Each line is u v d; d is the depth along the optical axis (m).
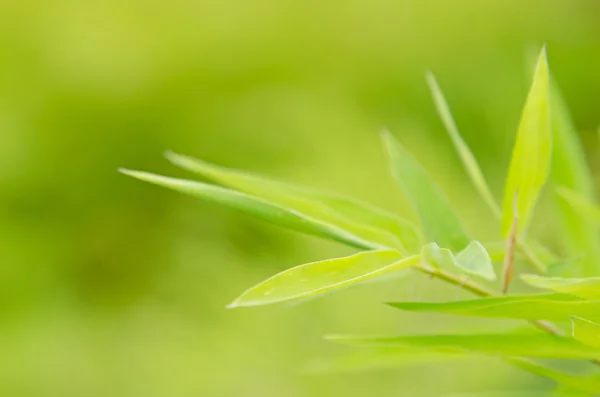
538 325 0.92
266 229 2.64
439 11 3.92
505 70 3.64
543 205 1.69
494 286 1.75
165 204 3.37
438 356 0.99
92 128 3.51
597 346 0.88
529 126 0.93
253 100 3.44
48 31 3.59
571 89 3.80
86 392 2.55
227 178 0.97
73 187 3.42
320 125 3.16
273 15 3.84
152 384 2.48
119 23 3.63
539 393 1.07
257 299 0.86
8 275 3.03
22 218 3.36
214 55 3.68
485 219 2.65
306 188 0.97
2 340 2.72
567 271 0.96
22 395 2.54
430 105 3.66
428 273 0.92
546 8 4.01
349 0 3.88
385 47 3.84
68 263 3.22
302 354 2.32
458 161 3.23
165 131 3.52
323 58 3.81
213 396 2.38
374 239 0.95
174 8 3.73
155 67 3.62
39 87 3.54
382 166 2.86
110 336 2.74
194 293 2.72
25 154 3.42
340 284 0.86
